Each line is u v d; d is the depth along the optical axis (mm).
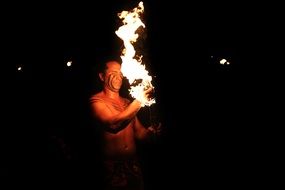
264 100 4285
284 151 4191
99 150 3125
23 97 4359
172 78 4379
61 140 3920
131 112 2998
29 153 4105
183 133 4398
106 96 3215
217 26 4309
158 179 4320
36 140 4164
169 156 4367
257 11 4223
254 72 4301
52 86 4371
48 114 4301
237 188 4191
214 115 4414
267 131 4270
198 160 4348
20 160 4082
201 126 4418
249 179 4203
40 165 3998
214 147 4375
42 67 4355
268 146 4250
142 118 4184
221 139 4387
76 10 4277
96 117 3070
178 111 4402
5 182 3963
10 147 4148
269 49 4234
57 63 4348
